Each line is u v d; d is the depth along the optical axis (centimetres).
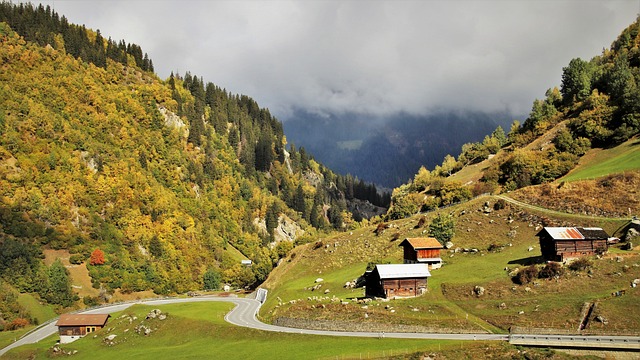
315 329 10925
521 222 15162
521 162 19262
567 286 10369
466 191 19238
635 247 11662
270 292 17975
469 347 8356
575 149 18800
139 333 13162
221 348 10756
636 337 7956
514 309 9938
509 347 8150
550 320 9162
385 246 17362
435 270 13612
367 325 10238
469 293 11175
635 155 16500
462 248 14862
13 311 18325
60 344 13562
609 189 14838
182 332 12706
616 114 19150
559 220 14375
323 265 17838
